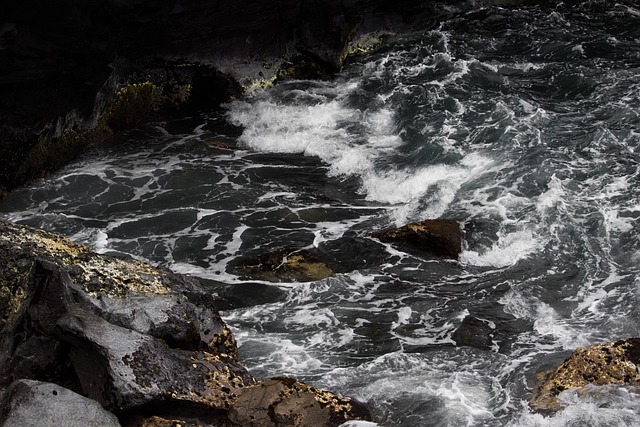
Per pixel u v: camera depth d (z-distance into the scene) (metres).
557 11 18.20
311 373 8.08
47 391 6.54
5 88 12.45
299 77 16.41
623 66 15.34
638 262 9.88
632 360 7.51
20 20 12.07
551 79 15.10
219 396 7.09
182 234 11.14
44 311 7.41
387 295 9.57
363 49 17.41
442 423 7.16
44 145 13.05
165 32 14.76
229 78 15.70
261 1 15.60
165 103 15.28
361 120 14.44
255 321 9.09
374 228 11.13
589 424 6.88
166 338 7.59
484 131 13.23
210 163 13.31
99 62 13.68
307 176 12.83
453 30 17.69
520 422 7.08
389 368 8.14
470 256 10.30
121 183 12.71
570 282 9.66
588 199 11.12
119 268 8.23
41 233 8.54
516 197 11.34
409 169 12.55
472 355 8.32
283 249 10.58
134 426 6.77
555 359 8.16
